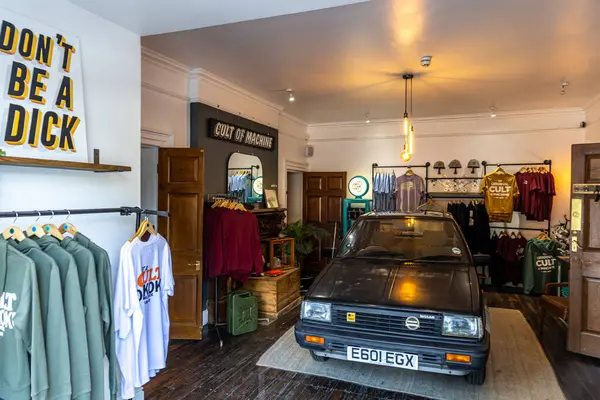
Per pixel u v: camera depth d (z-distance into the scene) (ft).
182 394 9.43
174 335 13.10
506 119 21.80
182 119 14.53
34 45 5.79
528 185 20.51
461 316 8.48
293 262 17.93
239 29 10.79
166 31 7.77
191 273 13.14
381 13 9.78
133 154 7.80
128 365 6.97
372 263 11.37
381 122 24.41
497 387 9.79
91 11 6.76
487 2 9.20
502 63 13.56
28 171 5.86
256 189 18.84
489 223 21.68
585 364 11.25
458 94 17.74
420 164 23.68
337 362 11.23
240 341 13.00
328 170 25.71
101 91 7.06
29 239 5.49
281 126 22.27
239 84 16.47
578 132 20.56
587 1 9.09
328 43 11.86
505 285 21.72
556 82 15.78
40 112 5.85
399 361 8.64
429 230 12.61
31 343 4.99
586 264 11.76
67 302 5.49
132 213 7.84
